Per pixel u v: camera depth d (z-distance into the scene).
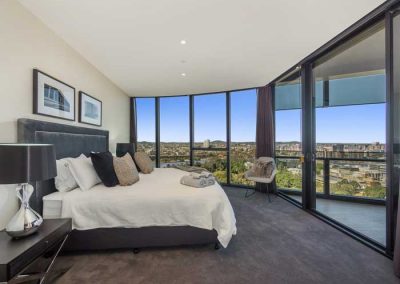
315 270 1.83
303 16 2.11
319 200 3.56
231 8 1.99
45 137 2.19
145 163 3.44
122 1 1.89
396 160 1.95
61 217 2.00
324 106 3.28
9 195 1.82
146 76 3.98
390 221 2.00
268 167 4.17
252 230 2.66
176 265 1.92
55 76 2.45
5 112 1.79
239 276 1.76
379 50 2.48
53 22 2.22
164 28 2.34
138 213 2.08
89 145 3.20
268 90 4.55
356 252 2.12
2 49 1.76
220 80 4.23
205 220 2.10
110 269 1.86
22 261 1.34
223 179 5.27
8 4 1.81
